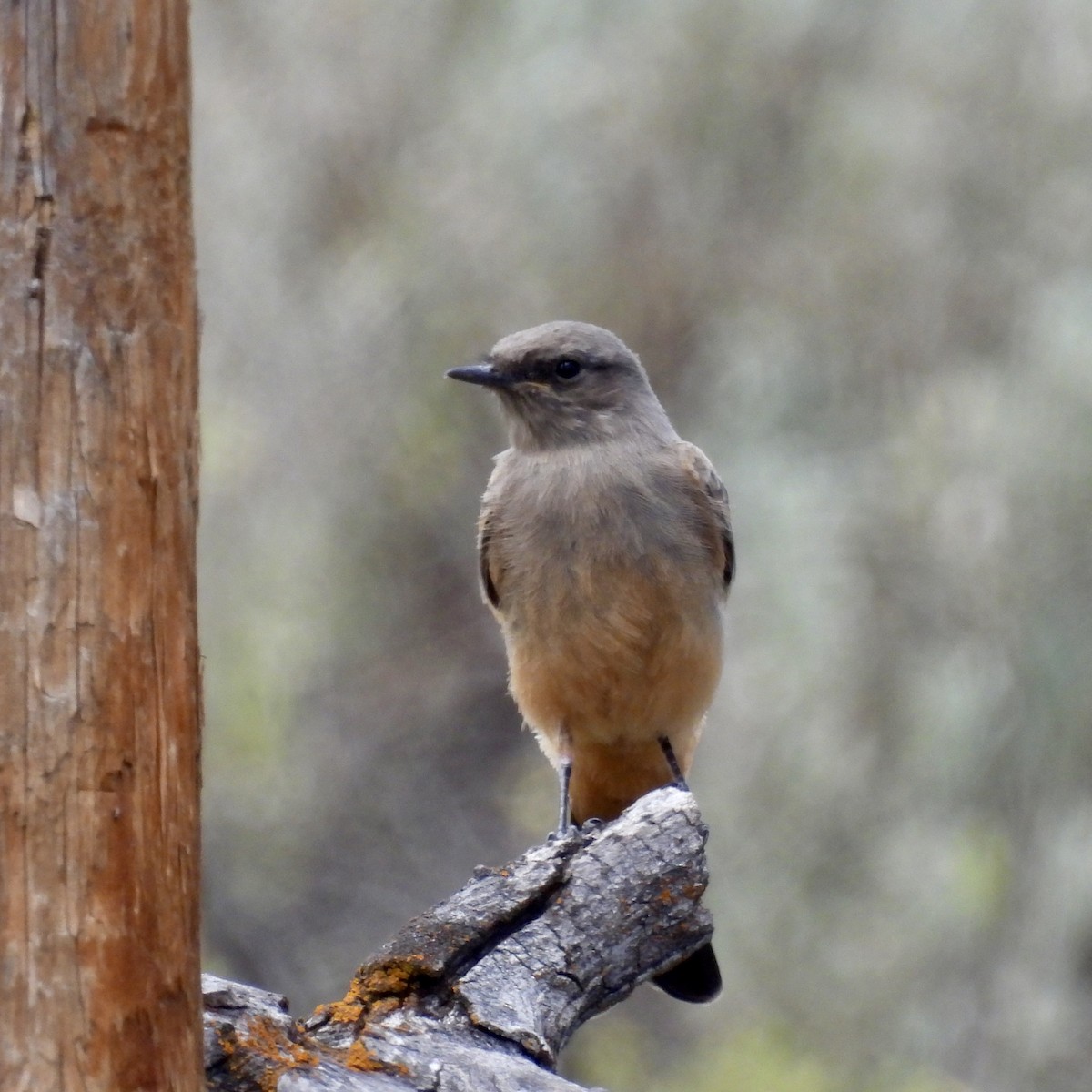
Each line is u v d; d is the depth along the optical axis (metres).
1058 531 13.94
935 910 14.40
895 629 14.53
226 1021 5.89
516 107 16.41
